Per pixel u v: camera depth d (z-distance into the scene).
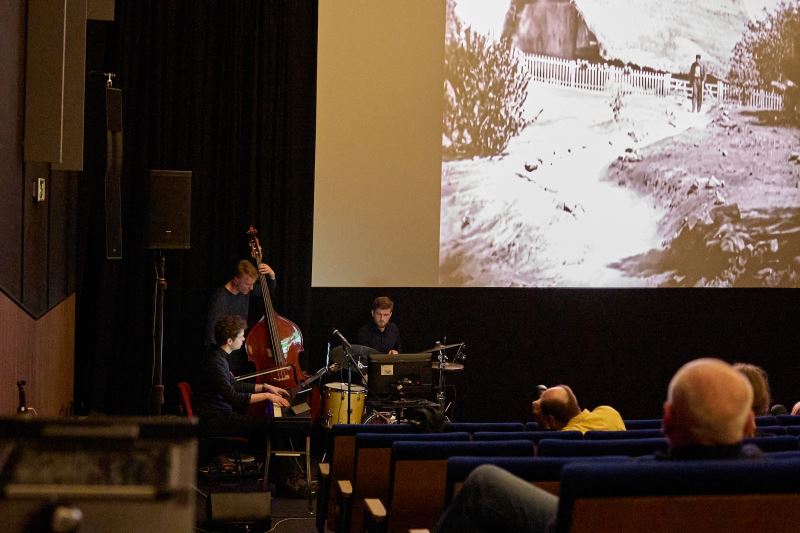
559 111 8.33
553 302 8.43
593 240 8.49
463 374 8.21
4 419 1.62
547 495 2.51
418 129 7.89
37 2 4.88
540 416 4.61
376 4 7.72
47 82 4.87
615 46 8.50
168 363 7.27
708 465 2.19
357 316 7.87
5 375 4.37
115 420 1.66
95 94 6.98
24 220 4.86
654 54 8.63
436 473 3.47
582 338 8.54
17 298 4.71
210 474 6.62
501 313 8.27
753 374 4.77
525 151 8.23
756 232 9.12
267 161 7.41
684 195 8.80
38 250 5.29
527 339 8.37
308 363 7.75
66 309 6.48
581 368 8.55
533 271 8.31
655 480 2.15
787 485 2.22
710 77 8.86
